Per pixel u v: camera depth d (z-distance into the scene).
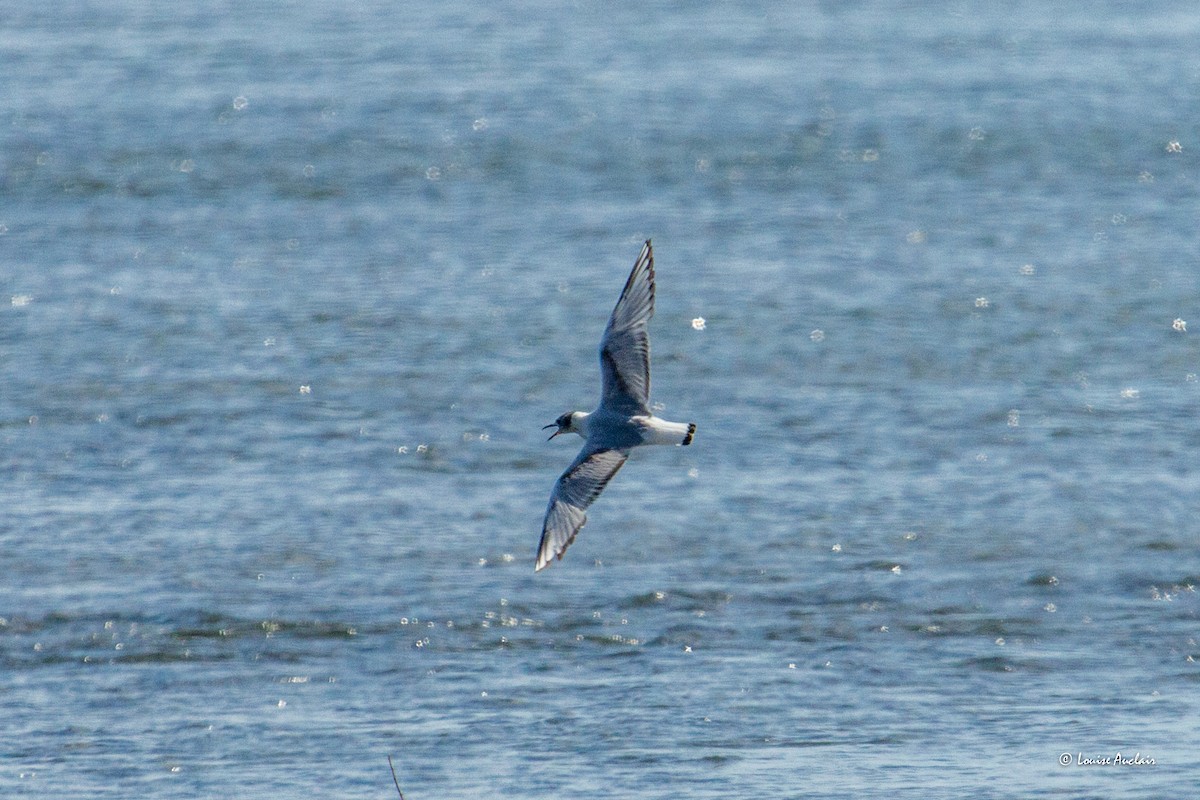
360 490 27.89
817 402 32.06
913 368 34.06
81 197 48.72
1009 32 75.94
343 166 52.34
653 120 58.47
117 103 60.41
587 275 40.91
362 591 23.89
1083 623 22.75
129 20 77.31
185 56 69.12
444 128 57.09
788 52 71.38
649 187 50.03
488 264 41.88
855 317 37.25
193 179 50.75
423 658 21.80
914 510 26.84
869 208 47.56
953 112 59.59
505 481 28.44
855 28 77.38
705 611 23.20
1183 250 42.78
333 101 61.16
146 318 37.28
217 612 23.08
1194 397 32.09
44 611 23.06
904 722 19.75
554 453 29.73
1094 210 47.09
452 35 74.56
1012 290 39.31
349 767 18.67
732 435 30.41
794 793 17.78
